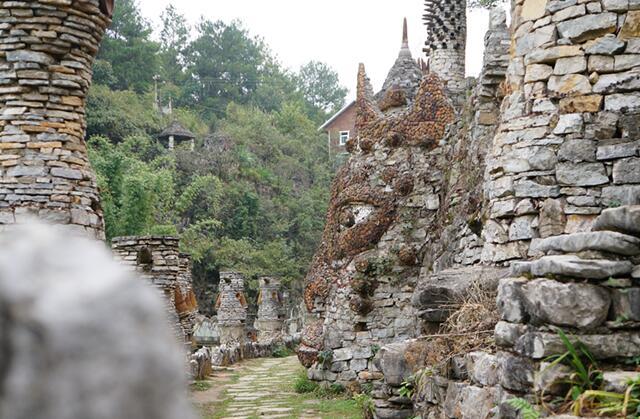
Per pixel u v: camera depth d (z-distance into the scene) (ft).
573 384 13.46
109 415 2.19
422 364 24.81
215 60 236.22
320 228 161.38
